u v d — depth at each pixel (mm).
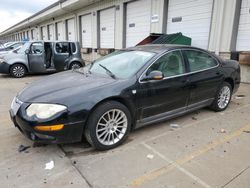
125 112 3086
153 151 2982
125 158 2809
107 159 2789
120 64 3641
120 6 12430
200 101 4102
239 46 7609
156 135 3463
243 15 7348
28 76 9977
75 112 2701
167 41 8141
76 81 3258
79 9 17312
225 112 4547
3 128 3748
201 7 8406
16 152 2953
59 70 10125
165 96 3465
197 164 2668
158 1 10016
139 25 11492
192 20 8844
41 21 26984
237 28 7547
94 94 2846
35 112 2691
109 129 3008
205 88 4066
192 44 8953
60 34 22281
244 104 5117
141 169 2576
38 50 9727
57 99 2736
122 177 2432
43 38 28297
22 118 2734
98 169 2578
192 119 4141
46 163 2699
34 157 2836
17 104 2955
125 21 12445
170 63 3574
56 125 2641
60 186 2287
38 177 2432
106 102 2928
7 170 2557
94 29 15633
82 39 18031
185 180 2371
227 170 2545
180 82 3611
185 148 3061
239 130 3650
